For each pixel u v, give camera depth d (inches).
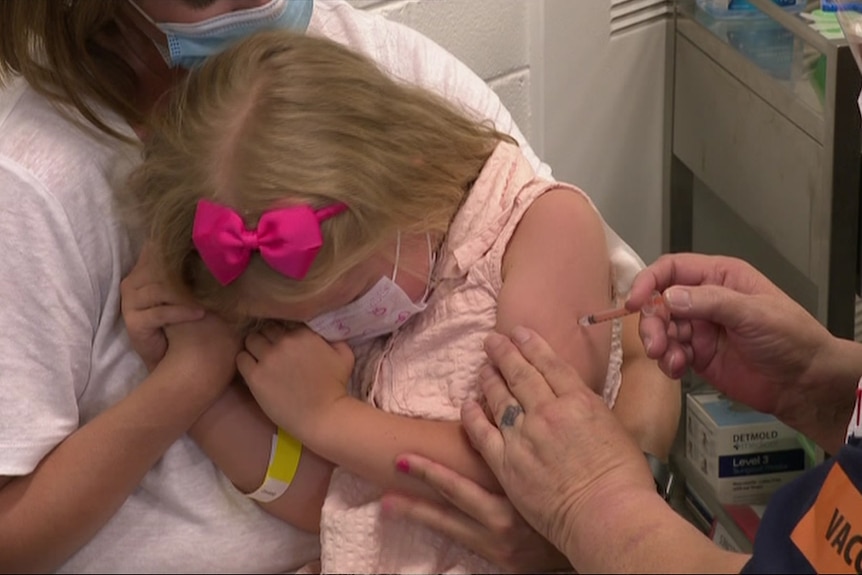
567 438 36.4
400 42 51.0
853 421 38.8
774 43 50.3
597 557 33.9
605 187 55.6
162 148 41.6
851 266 47.4
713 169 53.2
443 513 41.1
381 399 44.1
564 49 53.4
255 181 38.9
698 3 51.6
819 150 46.5
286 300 39.8
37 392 41.6
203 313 42.7
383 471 41.8
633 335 47.4
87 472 42.1
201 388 42.6
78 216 41.5
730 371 43.4
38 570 43.6
